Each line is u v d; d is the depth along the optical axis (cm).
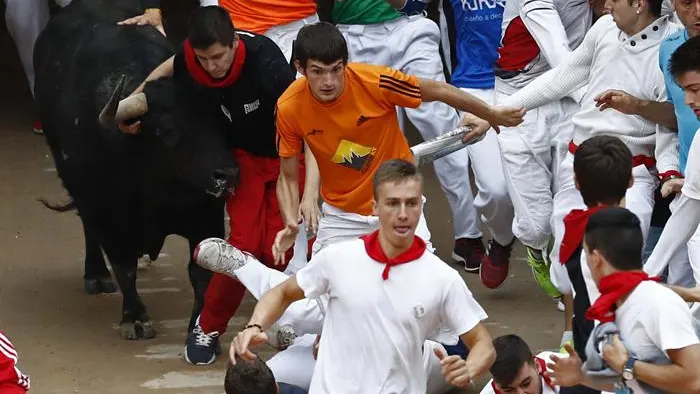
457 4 3000
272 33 2858
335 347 1748
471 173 3734
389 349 1723
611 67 2328
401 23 3100
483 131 2336
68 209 2767
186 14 4725
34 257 3138
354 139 2119
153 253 2639
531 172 2644
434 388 2203
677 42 2209
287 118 2127
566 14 2762
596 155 1820
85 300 2864
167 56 2647
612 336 1579
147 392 2348
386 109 2109
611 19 2342
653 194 2325
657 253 2025
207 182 2373
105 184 2541
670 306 1546
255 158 2458
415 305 1711
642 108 2231
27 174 3738
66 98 2623
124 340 2622
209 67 2317
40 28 3847
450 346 2203
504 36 2762
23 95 4462
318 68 2017
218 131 2416
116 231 2595
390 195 1689
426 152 2312
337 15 3131
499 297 2867
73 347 2577
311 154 2262
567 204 2377
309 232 2280
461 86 3012
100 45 2659
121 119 2381
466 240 3058
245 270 2197
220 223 2584
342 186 2180
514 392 1886
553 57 2559
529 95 2409
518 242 3253
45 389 2361
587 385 1645
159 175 2458
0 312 2777
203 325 2478
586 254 1627
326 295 1903
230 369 1800
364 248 1734
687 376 1524
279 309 1781
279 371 2131
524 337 2589
